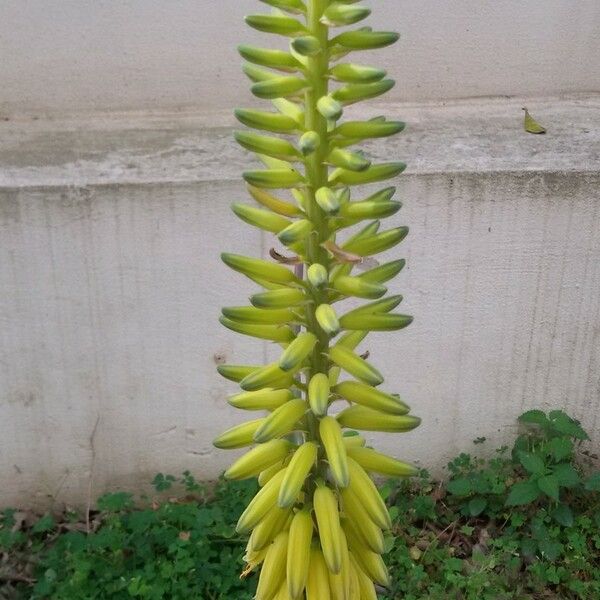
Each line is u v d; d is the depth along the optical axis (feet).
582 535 10.65
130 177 9.87
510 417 11.27
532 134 11.10
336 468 4.75
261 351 10.58
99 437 10.93
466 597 9.96
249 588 9.91
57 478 11.09
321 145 4.75
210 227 10.01
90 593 9.81
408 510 11.05
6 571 10.30
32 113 11.34
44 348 10.41
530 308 10.72
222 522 10.45
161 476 11.09
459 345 10.85
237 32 11.11
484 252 10.41
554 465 10.85
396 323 4.94
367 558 5.32
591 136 11.03
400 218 10.20
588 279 10.59
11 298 10.14
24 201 9.75
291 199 9.98
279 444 5.17
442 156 10.41
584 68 11.80
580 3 11.38
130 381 10.67
